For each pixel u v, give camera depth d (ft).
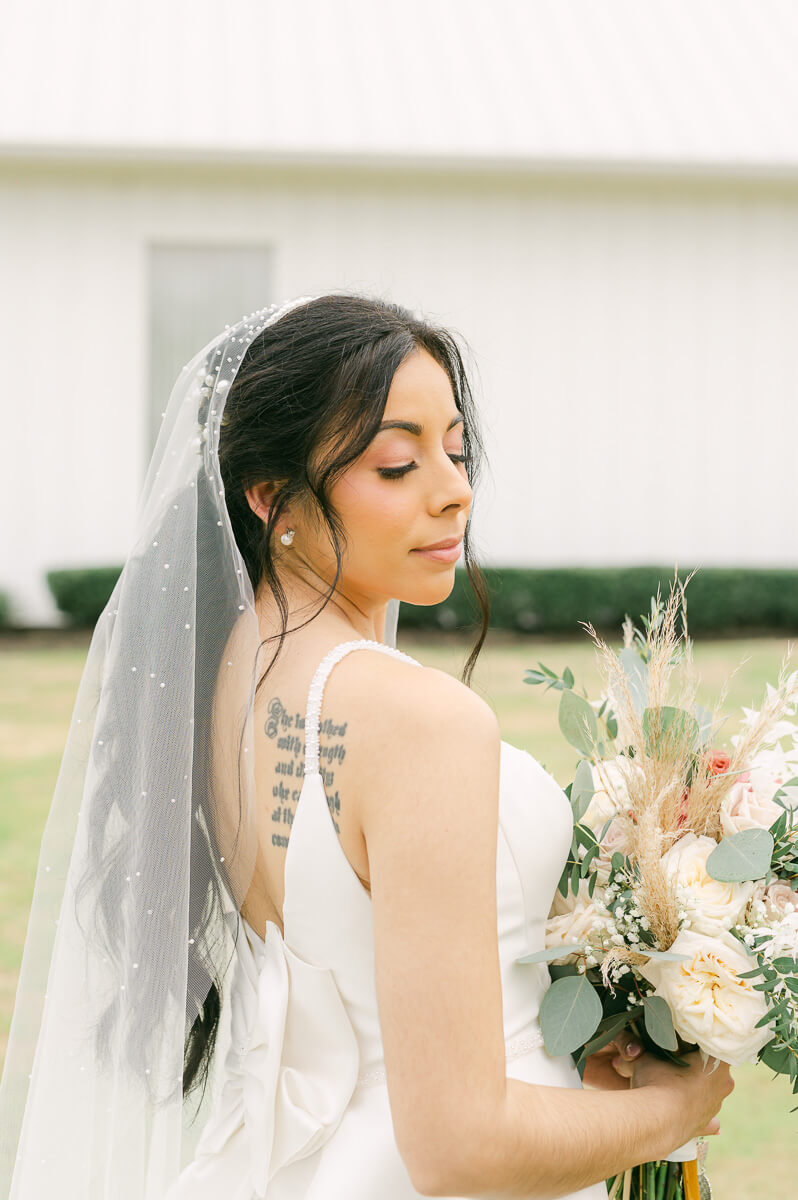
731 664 30.07
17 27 44.34
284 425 4.34
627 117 41.06
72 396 39.73
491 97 41.91
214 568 4.58
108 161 38.47
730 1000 4.37
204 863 4.62
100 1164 4.69
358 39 45.52
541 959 4.39
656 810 4.60
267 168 39.32
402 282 40.45
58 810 5.04
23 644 37.19
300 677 4.18
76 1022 4.75
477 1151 3.51
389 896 3.63
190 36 44.78
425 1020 3.53
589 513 41.11
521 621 39.01
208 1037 4.85
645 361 41.09
